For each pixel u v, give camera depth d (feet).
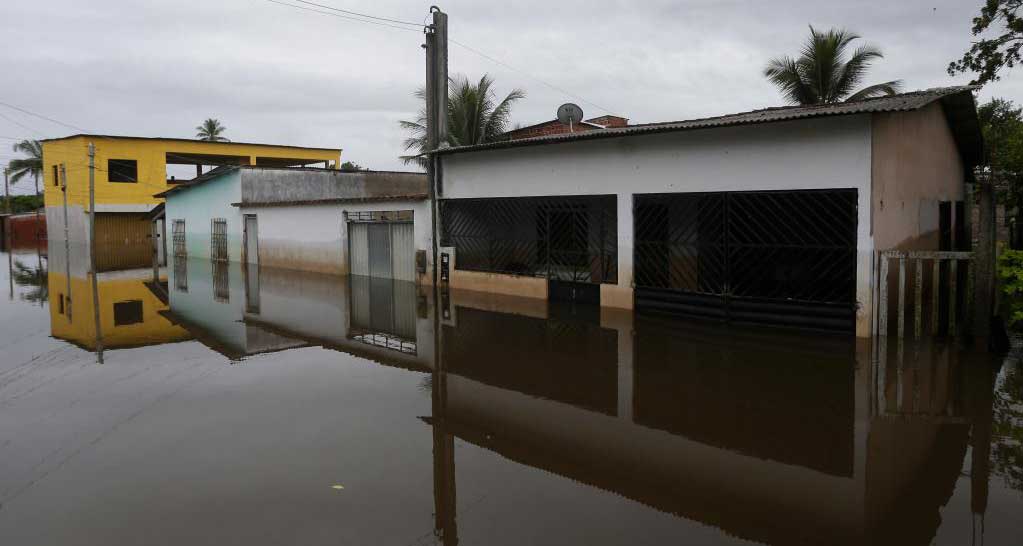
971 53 48.70
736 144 32.24
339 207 60.23
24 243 143.54
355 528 12.97
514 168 43.98
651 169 36.04
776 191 30.86
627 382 23.45
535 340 30.76
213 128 186.50
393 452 17.06
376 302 44.42
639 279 37.50
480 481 15.21
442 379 24.48
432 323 35.99
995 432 17.90
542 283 42.91
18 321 40.14
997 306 32.63
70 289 56.24
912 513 13.47
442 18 51.13
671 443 17.58
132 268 74.95
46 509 13.98
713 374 24.04
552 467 16.07
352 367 26.58
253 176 75.46
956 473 15.38
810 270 30.58
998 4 46.75
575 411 20.43
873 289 28.25
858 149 28.02
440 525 13.07
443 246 49.83
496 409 20.72
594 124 77.51
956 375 23.08
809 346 27.61
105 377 25.58
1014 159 50.44
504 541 12.40
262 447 17.46
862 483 14.92
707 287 34.35
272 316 40.16
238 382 24.39
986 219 25.84
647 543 12.30
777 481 15.11
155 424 19.56
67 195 109.91
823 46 78.07
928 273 36.55
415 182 88.79
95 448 17.61
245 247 75.31
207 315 41.04
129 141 104.88
